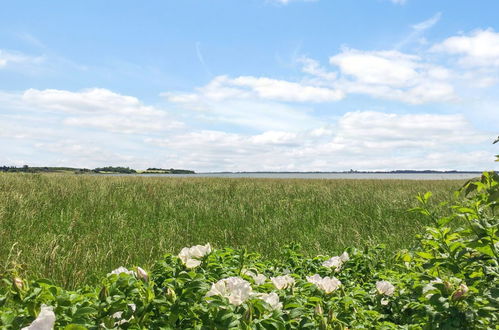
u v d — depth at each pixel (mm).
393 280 3594
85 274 5156
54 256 5398
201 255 2951
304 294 2961
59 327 2016
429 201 11172
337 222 9289
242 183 20484
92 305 2174
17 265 3215
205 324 2146
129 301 2299
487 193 2805
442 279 2900
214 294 2246
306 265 4129
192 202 12078
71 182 15031
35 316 2070
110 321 2123
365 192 14703
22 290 2176
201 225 9297
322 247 7105
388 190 15516
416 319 2604
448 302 2473
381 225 8703
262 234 8164
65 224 8445
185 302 2209
